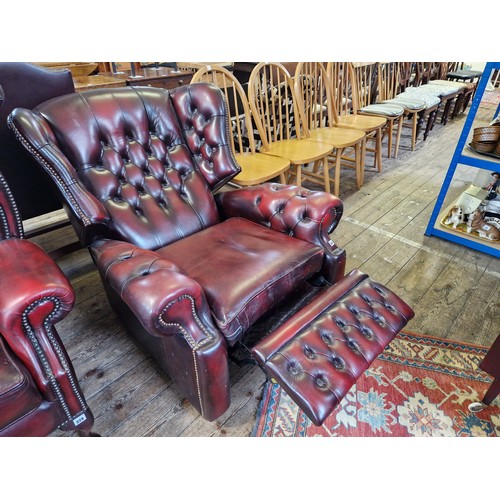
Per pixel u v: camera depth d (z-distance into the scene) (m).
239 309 1.07
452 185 3.00
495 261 2.04
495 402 1.28
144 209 1.41
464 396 1.30
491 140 1.88
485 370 1.16
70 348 1.52
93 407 1.27
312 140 2.47
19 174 1.65
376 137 3.12
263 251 1.31
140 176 1.42
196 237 1.44
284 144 2.41
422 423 1.21
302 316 1.15
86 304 1.76
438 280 1.89
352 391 1.32
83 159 1.27
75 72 2.92
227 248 1.34
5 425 0.85
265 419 1.23
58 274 0.92
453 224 2.24
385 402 1.28
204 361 1.00
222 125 1.59
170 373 1.23
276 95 2.50
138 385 1.36
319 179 2.90
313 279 1.48
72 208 1.15
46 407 0.93
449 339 1.53
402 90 4.12
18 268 0.91
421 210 2.62
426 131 4.11
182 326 0.98
